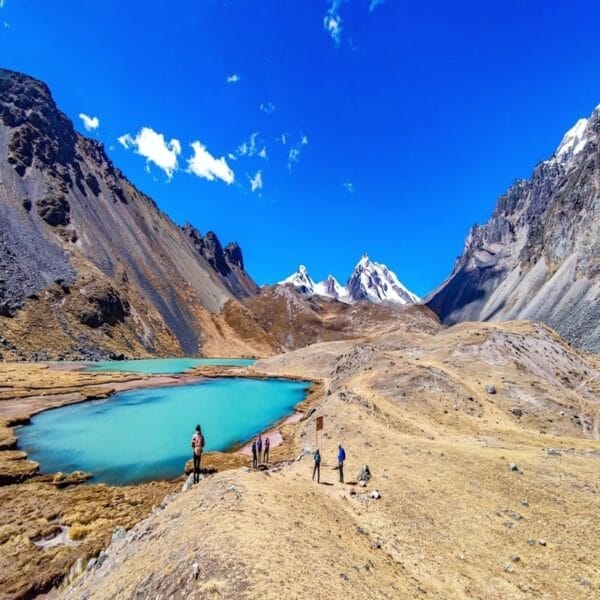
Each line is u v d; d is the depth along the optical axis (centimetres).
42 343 14612
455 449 3650
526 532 2355
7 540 2820
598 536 2272
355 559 1692
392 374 6556
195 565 1266
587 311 15612
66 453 5206
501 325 9831
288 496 2188
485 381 6588
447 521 2477
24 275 16700
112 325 18588
